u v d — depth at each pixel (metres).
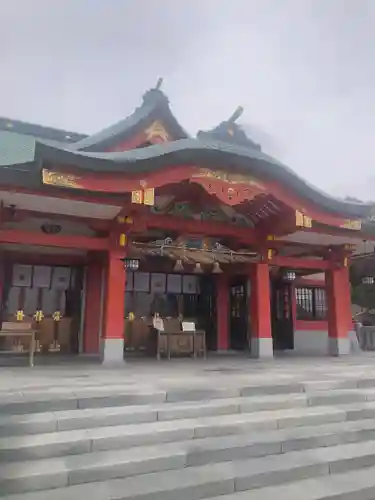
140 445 5.21
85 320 14.89
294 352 17.27
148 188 10.00
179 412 5.99
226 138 13.24
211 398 6.68
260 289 13.55
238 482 4.71
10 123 16.05
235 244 14.13
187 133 13.80
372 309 23.89
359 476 5.20
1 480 4.16
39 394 5.86
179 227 12.44
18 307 14.51
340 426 6.33
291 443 5.65
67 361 11.76
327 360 12.59
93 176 9.52
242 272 15.06
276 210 12.34
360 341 18.67
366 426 6.41
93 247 11.52
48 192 9.62
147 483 4.49
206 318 17.20
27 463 4.55
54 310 14.98
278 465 5.11
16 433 5.02
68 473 4.41
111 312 11.31
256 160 10.70
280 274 17.69
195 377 8.01
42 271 15.06
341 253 15.02
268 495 4.59
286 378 8.02
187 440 5.43
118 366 10.41
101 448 5.02
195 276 17.30
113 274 11.52
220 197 10.73
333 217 12.20
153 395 6.29
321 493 4.68
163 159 9.89
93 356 13.70
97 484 4.43
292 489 4.77
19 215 11.06
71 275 15.39
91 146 12.46
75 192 9.85
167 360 12.58
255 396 6.96
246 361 12.19
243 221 13.62
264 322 13.48
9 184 9.25
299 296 19.69
